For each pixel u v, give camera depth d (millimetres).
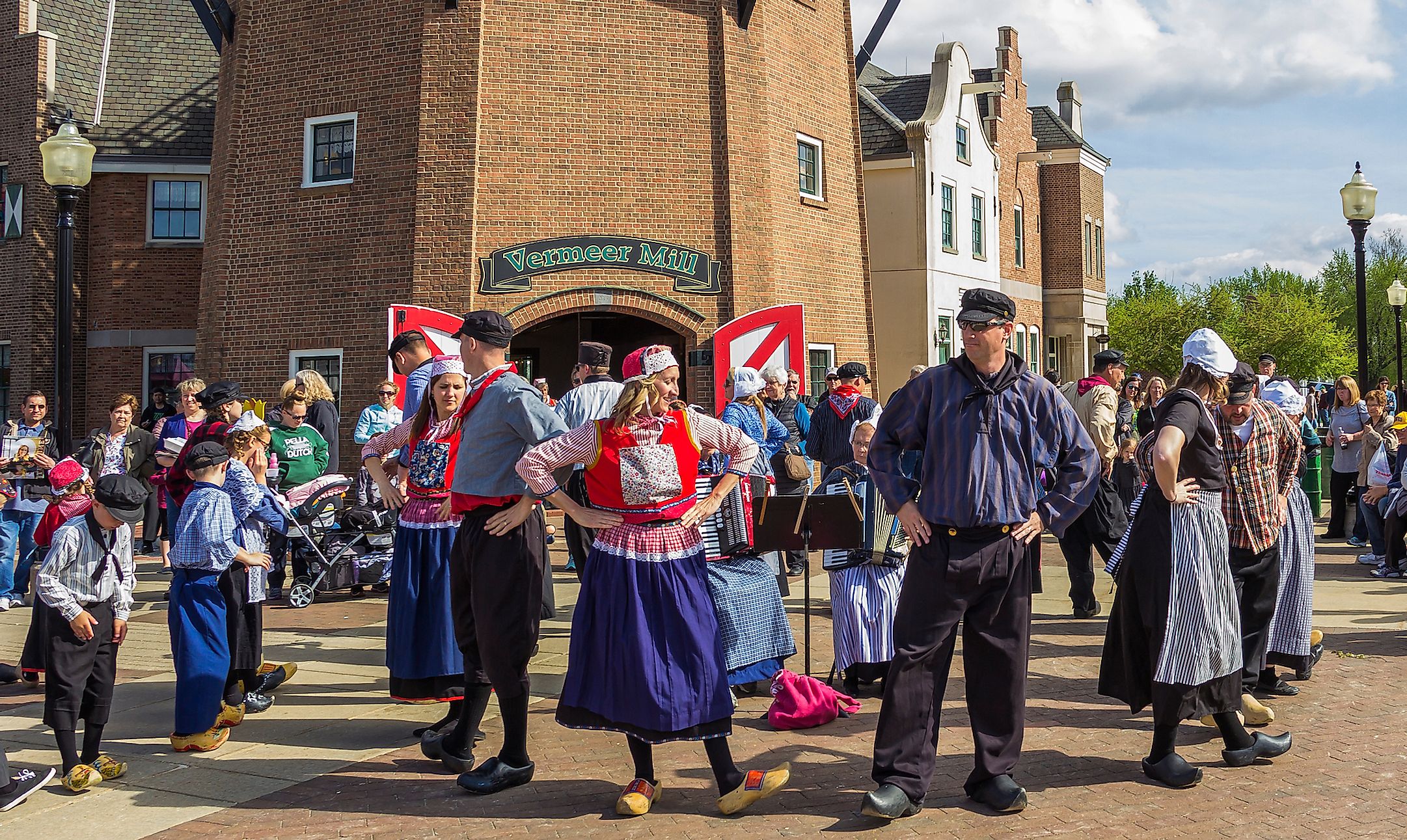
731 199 15227
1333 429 13500
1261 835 4293
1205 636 4887
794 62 17016
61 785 5203
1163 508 5016
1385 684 6578
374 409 10781
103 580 5266
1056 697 6453
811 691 5992
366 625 9070
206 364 15852
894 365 23406
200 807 4875
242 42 15648
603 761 5434
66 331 10969
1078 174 31188
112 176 19703
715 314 15203
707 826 4516
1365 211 15656
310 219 15172
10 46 19906
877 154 23438
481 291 14344
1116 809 4598
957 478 4531
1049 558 12188
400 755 5605
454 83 14383
